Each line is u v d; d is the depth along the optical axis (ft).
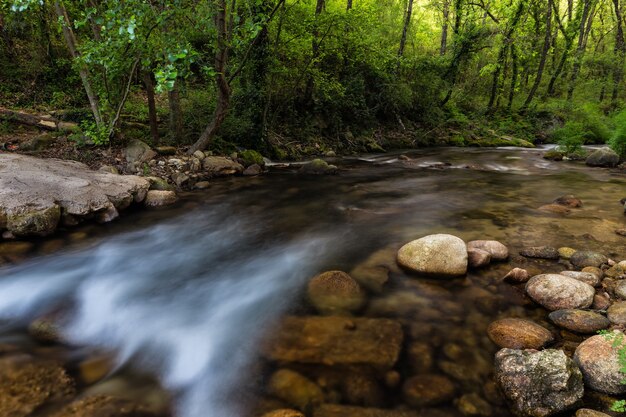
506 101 79.97
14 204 15.96
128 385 8.64
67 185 18.83
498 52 71.51
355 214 21.22
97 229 18.35
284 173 32.22
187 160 27.96
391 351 9.49
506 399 8.00
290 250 16.38
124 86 26.55
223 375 8.97
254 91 35.63
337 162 40.19
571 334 10.06
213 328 10.87
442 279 13.07
